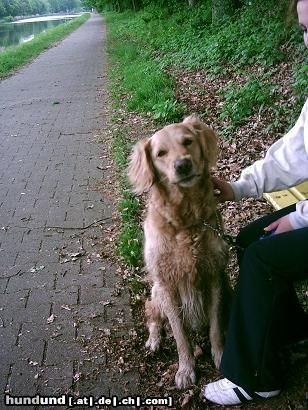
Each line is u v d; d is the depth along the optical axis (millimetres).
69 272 3854
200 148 2762
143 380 2789
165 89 8883
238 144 6039
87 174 5898
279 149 2627
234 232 4152
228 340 2418
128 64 13469
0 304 3508
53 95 11133
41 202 5195
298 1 2092
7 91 12227
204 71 10055
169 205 2684
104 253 4090
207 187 2691
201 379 2789
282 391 2570
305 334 2721
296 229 2254
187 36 13570
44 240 4387
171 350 3023
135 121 7887
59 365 2906
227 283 2941
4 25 75250
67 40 27172
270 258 2236
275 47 9141
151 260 2797
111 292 3564
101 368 2869
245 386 2393
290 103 6578
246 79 8453
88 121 8484
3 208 5113
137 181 2832
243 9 13188
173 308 2824
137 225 4422
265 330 2299
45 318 3326
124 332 3156
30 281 3768
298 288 3309
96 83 12164
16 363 2938
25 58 18984
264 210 4414
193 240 2668
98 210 4895
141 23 23594
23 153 6996
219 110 7332
